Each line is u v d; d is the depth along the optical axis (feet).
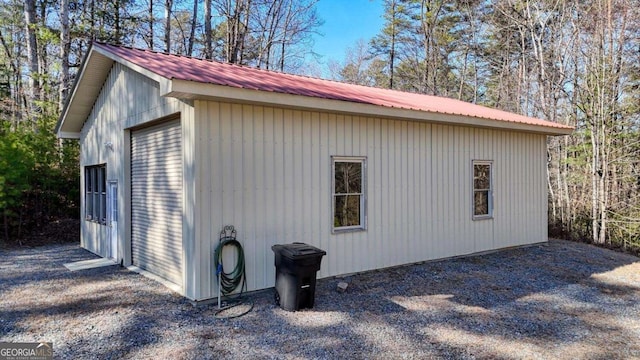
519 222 29.55
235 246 16.83
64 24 39.88
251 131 17.33
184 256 16.69
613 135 38.78
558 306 16.56
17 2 52.70
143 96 19.98
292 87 18.34
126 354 11.62
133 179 22.71
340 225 20.59
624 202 37.99
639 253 32.22
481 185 27.43
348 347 12.21
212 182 16.19
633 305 16.84
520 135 29.73
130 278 20.18
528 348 12.37
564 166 44.14
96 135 27.14
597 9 38.96
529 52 50.37
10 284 19.16
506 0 49.98
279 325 13.89
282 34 59.06
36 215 35.45
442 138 24.98
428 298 17.24
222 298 16.61
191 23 57.36
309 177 19.22
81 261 24.72
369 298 17.07
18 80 57.47
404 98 26.91
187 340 12.58
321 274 19.63
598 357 11.84
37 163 34.73
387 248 22.31
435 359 11.50
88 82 25.17
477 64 69.21
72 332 13.23
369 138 21.58
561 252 28.25
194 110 15.70
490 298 17.40
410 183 23.36
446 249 25.12
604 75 37.45
